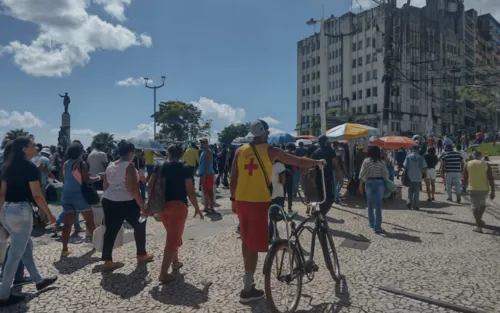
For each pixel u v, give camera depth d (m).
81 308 4.21
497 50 101.19
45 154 10.29
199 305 4.25
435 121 72.44
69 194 6.31
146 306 4.24
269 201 4.29
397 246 6.64
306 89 83.19
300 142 12.69
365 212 9.95
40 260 5.95
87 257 6.12
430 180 12.23
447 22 76.50
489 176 7.81
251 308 4.15
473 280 4.93
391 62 21.08
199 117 83.25
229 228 8.09
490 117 85.69
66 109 24.36
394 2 22.97
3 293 4.26
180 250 6.42
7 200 4.35
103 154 8.48
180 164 5.17
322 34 15.30
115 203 5.41
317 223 4.74
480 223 7.81
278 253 4.05
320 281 4.93
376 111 67.44
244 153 4.32
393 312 4.02
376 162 7.89
